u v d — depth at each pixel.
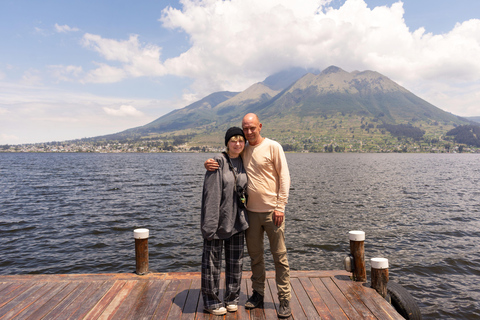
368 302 3.74
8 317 3.34
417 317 4.22
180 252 10.45
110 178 40.09
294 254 10.38
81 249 10.70
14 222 14.58
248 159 3.53
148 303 3.70
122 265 9.26
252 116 3.42
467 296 7.47
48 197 22.73
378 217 16.09
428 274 8.75
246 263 9.72
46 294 3.91
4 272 8.71
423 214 16.89
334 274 4.61
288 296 3.46
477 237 12.35
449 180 38.31
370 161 114.50
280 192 3.39
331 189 28.25
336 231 13.23
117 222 14.66
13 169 60.25
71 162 99.00
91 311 3.49
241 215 3.44
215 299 3.53
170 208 18.39
